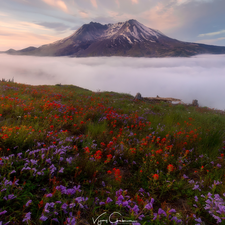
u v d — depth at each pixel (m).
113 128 5.84
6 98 7.02
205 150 4.57
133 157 3.74
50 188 2.43
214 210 2.26
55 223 1.89
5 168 2.50
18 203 2.02
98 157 3.15
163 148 4.37
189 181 2.99
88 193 2.48
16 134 3.43
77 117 6.05
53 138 3.83
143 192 2.72
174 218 2.10
